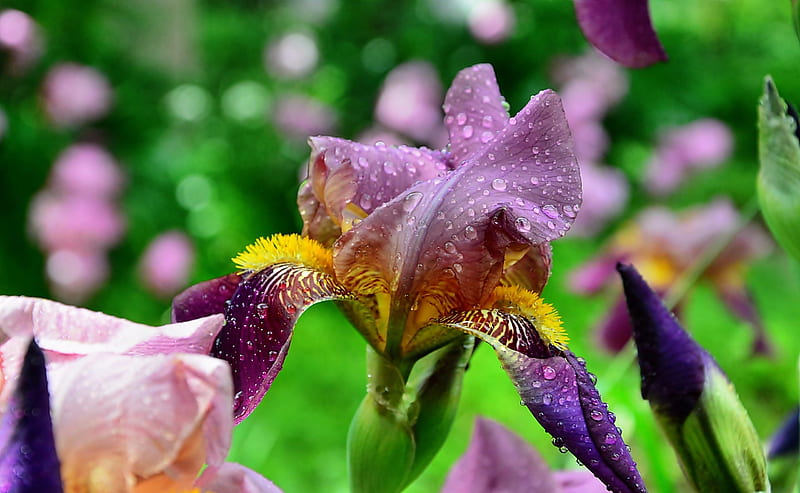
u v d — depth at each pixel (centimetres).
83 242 172
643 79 269
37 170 185
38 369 46
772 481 63
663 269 131
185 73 236
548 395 52
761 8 292
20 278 186
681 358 56
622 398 65
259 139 246
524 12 252
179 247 181
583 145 212
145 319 188
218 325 49
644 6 59
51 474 45
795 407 63
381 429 55
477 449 61
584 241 215
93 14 204
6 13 172
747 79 278
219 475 49
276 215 244
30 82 187
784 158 59
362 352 179
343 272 55
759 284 177
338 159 56
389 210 54
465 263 54
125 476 47
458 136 57
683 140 226
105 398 47
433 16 261
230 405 47
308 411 153
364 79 262
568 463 67
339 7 271
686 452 57
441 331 55
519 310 54
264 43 264
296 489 133
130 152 205
